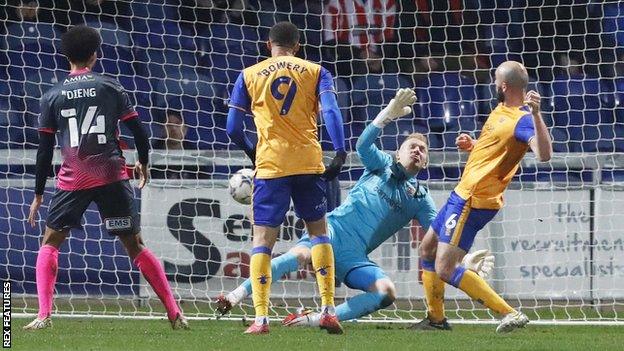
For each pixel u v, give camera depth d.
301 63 16.80
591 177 30.44
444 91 36.91
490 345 15.33
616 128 36.59
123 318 22.88
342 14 38.00
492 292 18.12
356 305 19.44
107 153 17.55
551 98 36.97
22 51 34.50
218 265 26.67
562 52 36.25
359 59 37.00
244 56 36.22
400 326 20.97
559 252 26.73
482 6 38.00
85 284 26.91
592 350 14.75
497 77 17.52
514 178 30.88
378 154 19.98
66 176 17.64
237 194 19.84
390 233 20.17
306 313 19.41
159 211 26.67
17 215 27.20
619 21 37.75
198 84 37.38
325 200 17.11
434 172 31.02
